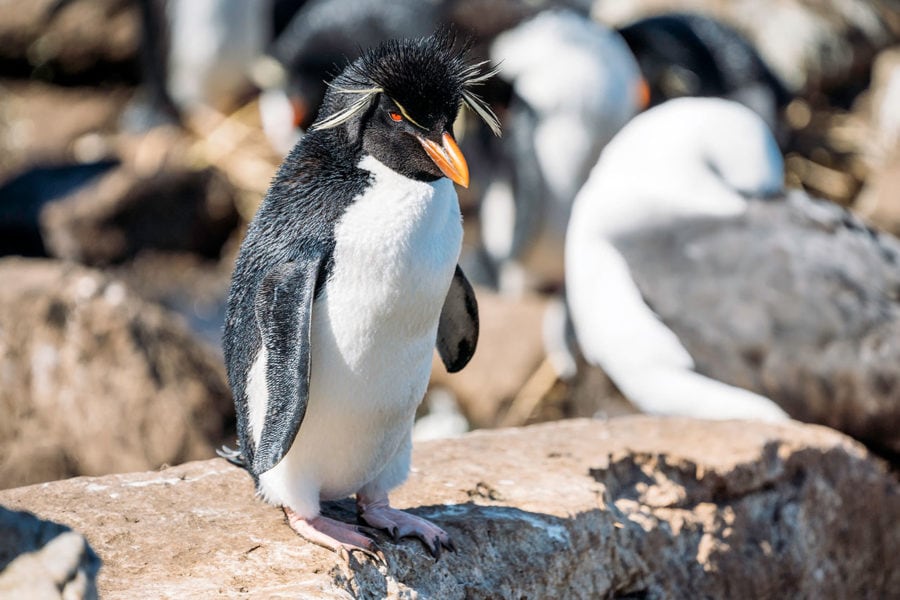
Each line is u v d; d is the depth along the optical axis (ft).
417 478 28.91
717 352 38.93
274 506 25.71
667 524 30.19
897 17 88.07
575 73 62.13
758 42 82.53
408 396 23.30
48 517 24.88
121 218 68.74
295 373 21.06
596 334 41.39
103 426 43.45
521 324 58.18
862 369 37.22
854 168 74.43
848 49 83.66
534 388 56.08
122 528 24.48
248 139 79.92
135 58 92.63
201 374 46.26
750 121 41.81
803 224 40.45
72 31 91.35
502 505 27.53
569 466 29.91
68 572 16.10
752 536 31.71
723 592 30.73
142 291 63.93
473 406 56.24
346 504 26.30
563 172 63.41
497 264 67.21
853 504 34.06
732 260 39.52
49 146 85.46
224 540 24.06
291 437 20.81
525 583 25.98
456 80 22.50
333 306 22.17
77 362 44.09
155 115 86.74
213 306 63.77
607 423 33.83
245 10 83.66
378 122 22.44
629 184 41.83
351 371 22.41
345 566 23.24
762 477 32.09
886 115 78.74
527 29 64.95
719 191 41.24
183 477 27.30
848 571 34.06
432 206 22.47
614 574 28.45
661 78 66.95
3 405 43.34
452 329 25.45
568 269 43.21
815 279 38.50
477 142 66.33
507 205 65.77
